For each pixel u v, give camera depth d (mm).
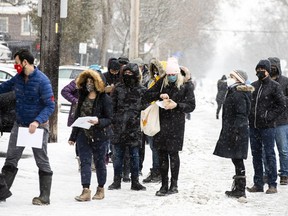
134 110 11461
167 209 9852
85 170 10461
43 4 16406
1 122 13453
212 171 14445
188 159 16344
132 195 11062
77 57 54906
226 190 11758
